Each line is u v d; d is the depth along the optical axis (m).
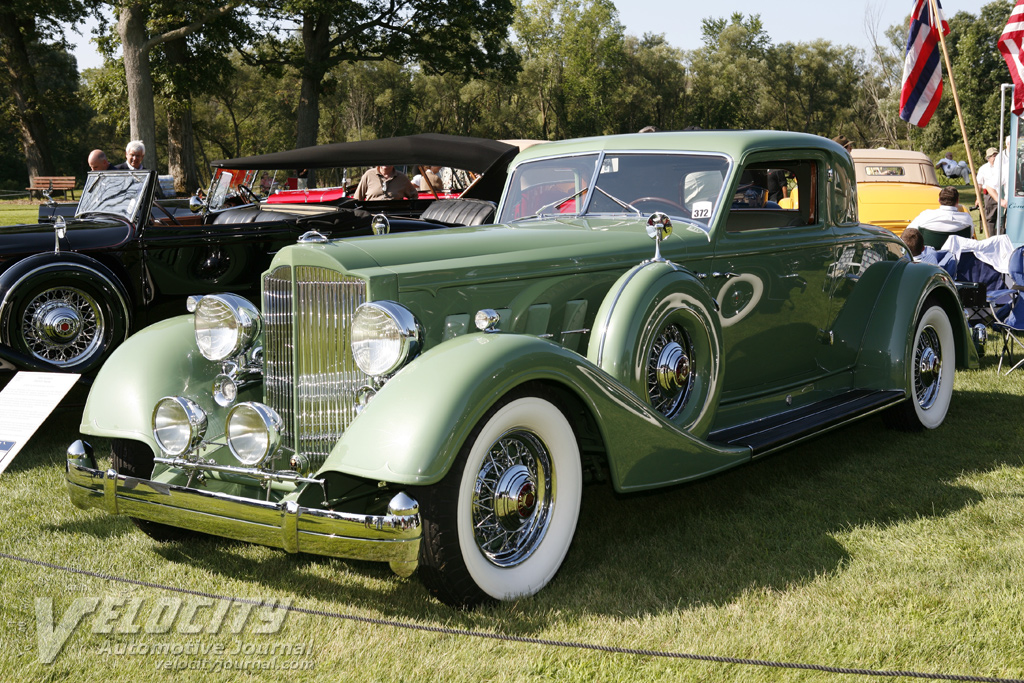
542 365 2.73
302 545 2.54
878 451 4.59
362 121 72.31
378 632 2.62
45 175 37.25
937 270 4.89
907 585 2.87
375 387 2.77
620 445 2.98
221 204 9.02
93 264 5.36
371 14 31.00
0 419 3.59
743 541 3.36
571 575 3.04
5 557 3.26
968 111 56.69
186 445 2.95
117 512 2.96
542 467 2.92
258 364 3.30
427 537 2.59
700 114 76.50
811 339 4.43
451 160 7.93
